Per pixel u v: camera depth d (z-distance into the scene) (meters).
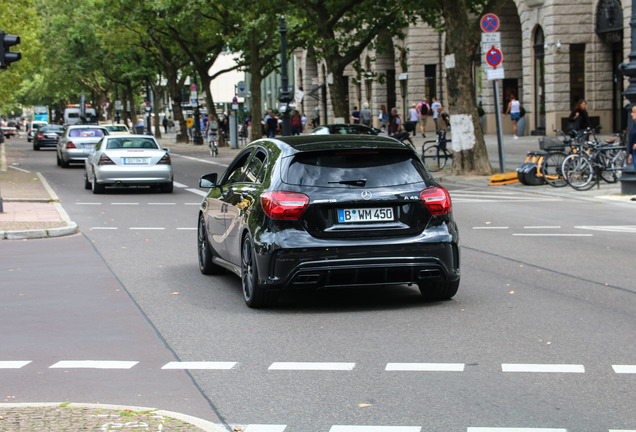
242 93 52.09
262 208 8.48
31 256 12.62
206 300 9.26
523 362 6.52
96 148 24.44
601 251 12.12
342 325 7.94
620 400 5.55
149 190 24.73
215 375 6.34
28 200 20.73
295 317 8.32
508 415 5.29
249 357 6.84
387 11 34.97
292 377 6.25
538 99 42.50
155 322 8.20
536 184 22.03
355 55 36.00
